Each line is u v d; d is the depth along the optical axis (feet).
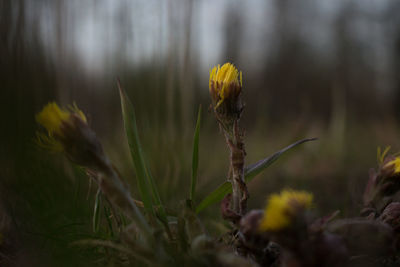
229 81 0.58
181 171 1.09
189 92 1.41
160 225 0.59
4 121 0.76
